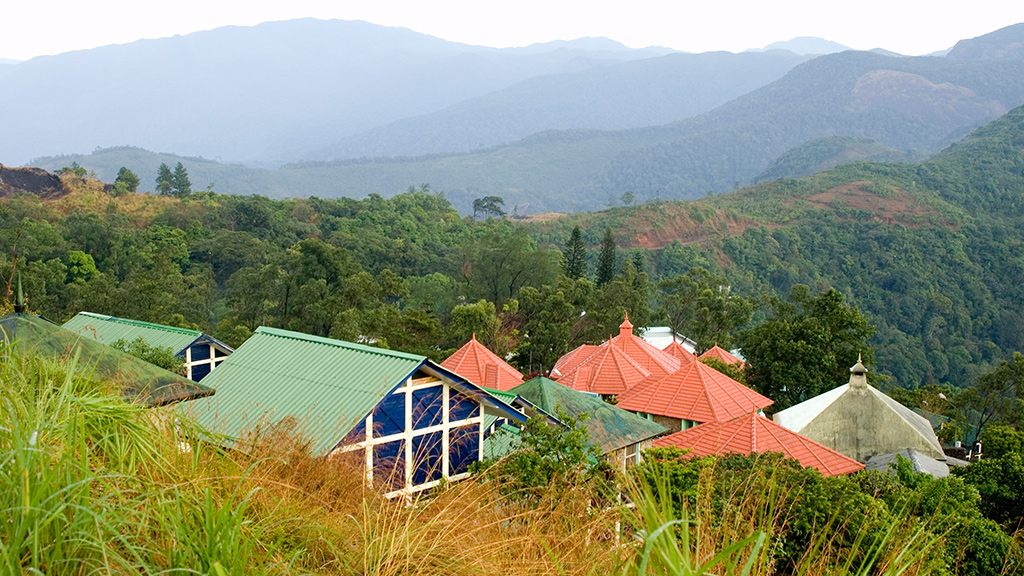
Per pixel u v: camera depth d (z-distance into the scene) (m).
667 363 38.62
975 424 45.12
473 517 8.09
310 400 14.53
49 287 60.44
